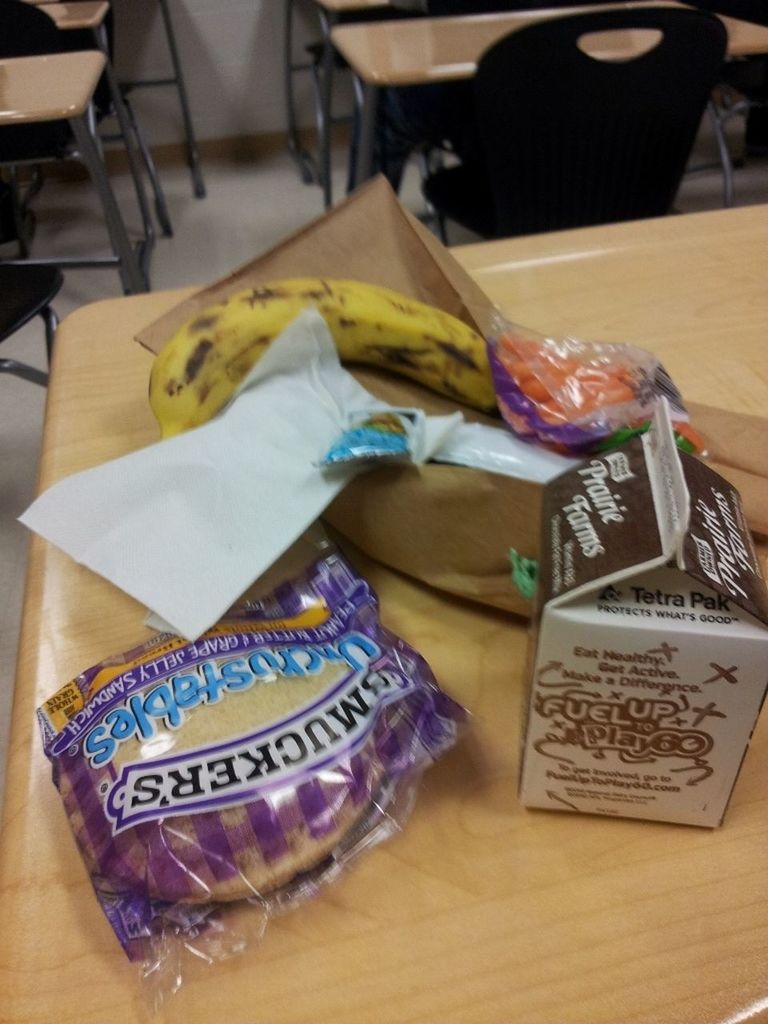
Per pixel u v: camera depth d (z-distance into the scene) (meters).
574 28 1.11
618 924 0.30
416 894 0.31
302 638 0.37
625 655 0.27
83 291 2.22
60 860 0.32
